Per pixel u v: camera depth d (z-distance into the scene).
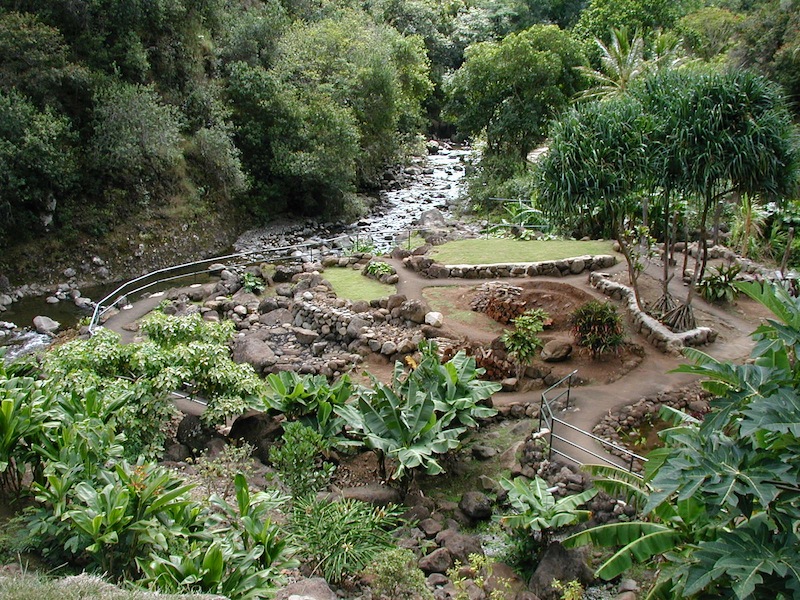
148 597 6.03
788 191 13.78
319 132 28.62
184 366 11.29
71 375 10.41
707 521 6.89
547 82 30.16
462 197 32.00
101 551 7.07
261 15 31.80
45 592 5.89
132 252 23.48
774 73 28.89
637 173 13.88
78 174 22.52
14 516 8.18
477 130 32.12
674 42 33.47
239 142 28.66
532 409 12.58
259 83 27.98
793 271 18.19
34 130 20.50
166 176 25.41
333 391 11.55
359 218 30.05
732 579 6.13
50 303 20.47
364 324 15.47
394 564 8.14
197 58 28.81
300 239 27.22
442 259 18.95
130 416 10.05
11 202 21.09
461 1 56.09
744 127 13.04
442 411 11.27
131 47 24.75
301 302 16.61
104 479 7.81
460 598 7.98
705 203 14.02
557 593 8.55
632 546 7.33
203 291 18.88
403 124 36.69
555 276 17.73
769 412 5.66
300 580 7.71
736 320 15.68
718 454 6.16
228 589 6.79
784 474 5.74
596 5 40.12
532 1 50.81
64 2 22.91
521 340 13.37
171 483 8.02
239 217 27.94
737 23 36.88
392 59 34.84
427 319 15.34
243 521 8.05
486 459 11.55
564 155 13.64
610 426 11.86
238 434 11.97
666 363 13.90
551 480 10.45
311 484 10.07
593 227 21.59
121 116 22.62
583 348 13.96
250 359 14.64
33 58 21.22
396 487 10.88
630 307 15.59
